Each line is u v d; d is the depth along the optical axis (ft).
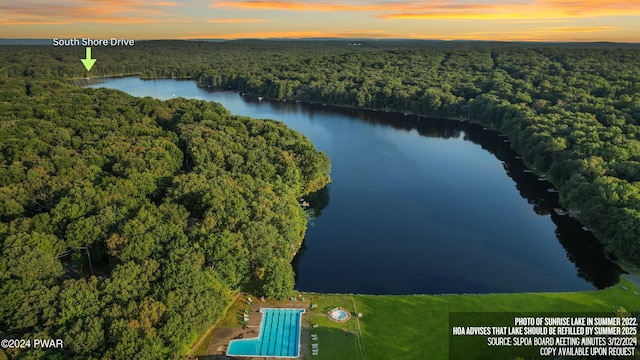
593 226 449.06
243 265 339.36
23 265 262.67
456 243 465.47
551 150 622.13
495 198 584.81
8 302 241.14
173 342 256.52
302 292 363.35
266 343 296.51
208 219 355.15
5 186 390.83
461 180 651.66
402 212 542.16
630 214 396.78
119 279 270.05
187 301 275.59
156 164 469.98
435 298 350.23
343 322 319.06
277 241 375.45
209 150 529.86
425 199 581.94
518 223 512.22
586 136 616.80
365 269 413.18
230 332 306.35
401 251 447.42
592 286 384.68
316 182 599.16
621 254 398.21
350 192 604.49
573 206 512.63
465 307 337.93
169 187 434.71
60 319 241.14
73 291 254.47
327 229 495.41
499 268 415.85
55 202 381.40
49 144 520.42
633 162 517.96
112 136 555.28
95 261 342.85
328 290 379.14
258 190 447.83
